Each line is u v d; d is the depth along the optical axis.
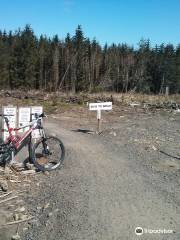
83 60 91.00
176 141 14.84
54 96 34.12
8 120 10.21
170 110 27.30
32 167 10.14
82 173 9.86
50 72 89.69
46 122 20.34
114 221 6.77
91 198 7.93
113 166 10.59
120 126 18.86
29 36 87.25
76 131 17.12
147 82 90.56
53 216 7.13
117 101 31.08
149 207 7.41
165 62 93.94
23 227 6.80
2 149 9.97
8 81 82.62
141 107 28.61
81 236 6.23
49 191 8.53
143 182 9.07
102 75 92.75
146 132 16.84
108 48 106.31
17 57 83.19
